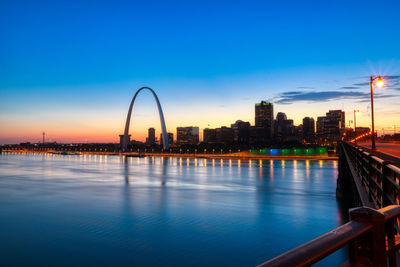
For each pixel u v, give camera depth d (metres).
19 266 31.39
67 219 49.50
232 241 38.09
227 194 74.06
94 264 31.72
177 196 71.44
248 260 32.41
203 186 89.56
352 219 3.01
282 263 2.04
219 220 47.94
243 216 50.31
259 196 70.50
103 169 158.88
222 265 31.27
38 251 35.47
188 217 50.03
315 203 61.16
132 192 78.31
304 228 43.16
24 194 75.25
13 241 38.88
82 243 37.97
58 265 31.59
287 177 111.31
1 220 48.97
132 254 34.31
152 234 41.16
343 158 64.88
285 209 55.47
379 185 11.07
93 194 75.12
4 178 112.88
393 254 3.37
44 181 103.44
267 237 39.44
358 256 2.93
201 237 39.72
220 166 176.25
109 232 42.22
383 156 31.33
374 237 2.90
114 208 57.72
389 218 3.16
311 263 2.21
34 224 46.62
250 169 149.88
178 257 33.28
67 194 75.19
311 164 184.62
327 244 2.40
